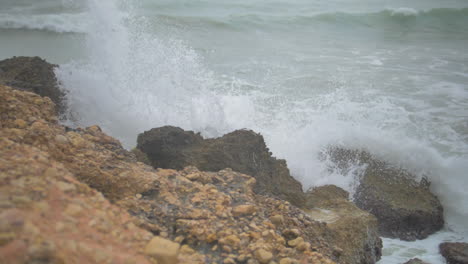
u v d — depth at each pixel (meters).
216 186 5.16
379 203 8.08
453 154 9.52
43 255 2.35
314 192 7.64
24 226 2.49
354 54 16.41
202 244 3.89
